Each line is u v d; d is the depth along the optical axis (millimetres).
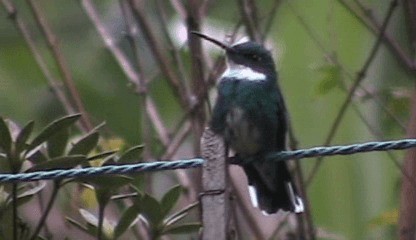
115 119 17375
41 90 17562
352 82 13195
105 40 13594
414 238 12148
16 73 17719
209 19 15570
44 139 9484
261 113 11094
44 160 9570
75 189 13062
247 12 12242
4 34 17891
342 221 13305
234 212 11891
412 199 12180
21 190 10055
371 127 12727
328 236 13086
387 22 12203
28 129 9398
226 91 11227
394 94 13680
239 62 11625
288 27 13711
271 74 11492
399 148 9328
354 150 9445
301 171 12086
